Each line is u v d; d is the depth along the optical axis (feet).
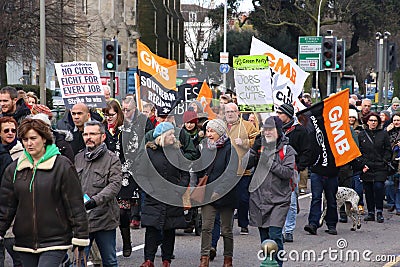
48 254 21.09
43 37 77.71
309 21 161.68
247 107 36.81
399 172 48.39
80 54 169.99
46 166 21.17
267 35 166.81
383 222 45.70
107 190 25.39
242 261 32.86
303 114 38.99
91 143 25.99
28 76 163.43
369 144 45.70
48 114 33.30
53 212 21.20
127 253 33.53
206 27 254.68
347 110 39.52
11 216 21.75
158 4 235.61
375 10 162.61
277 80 45.14
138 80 42.50
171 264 32.22
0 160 26.03
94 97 39.27
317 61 74.08
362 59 231.91
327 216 40.68
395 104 70.54
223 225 30.73
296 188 37.73
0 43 110.63
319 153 39.37
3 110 31.48
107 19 204.74
